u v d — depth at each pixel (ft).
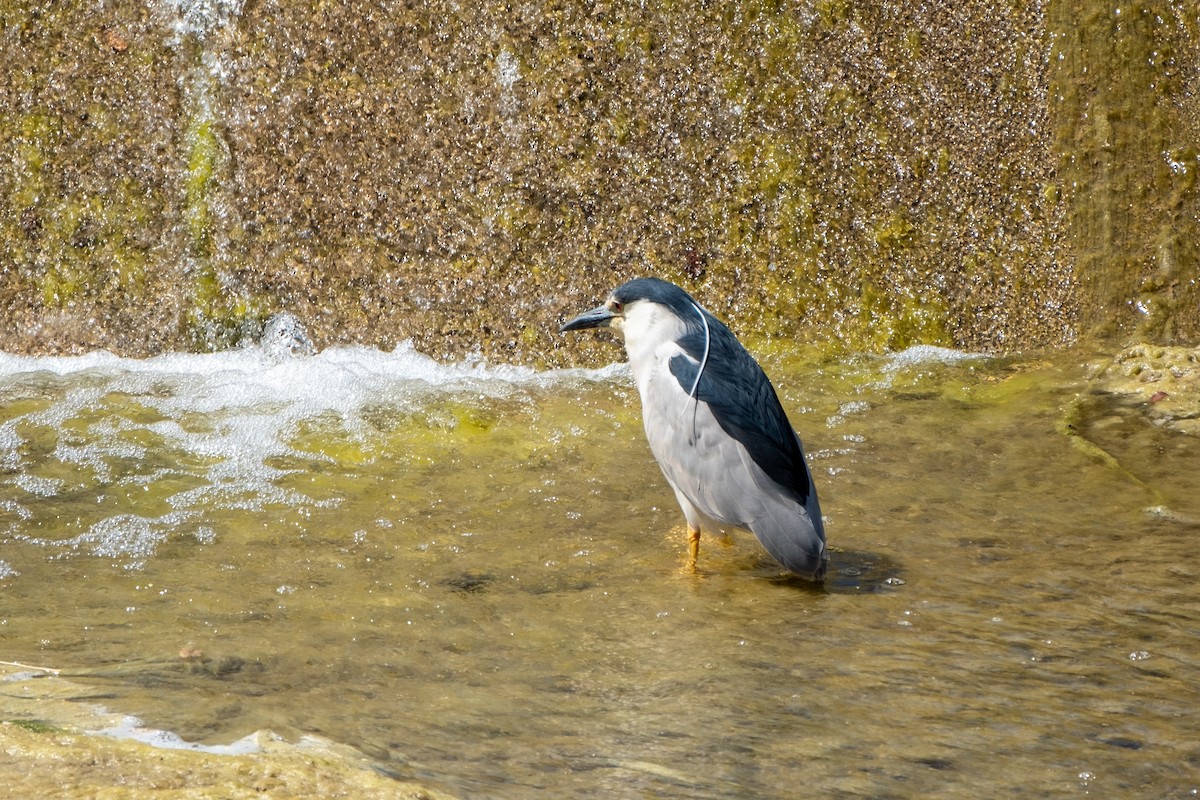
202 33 38.60
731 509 26.30
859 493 30.66
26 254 38.65
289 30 38.70
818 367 38.70
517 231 39.09
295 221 38.70
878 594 25.14
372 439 34.30
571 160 39.40
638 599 25.17
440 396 36.78
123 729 17.98
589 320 29.17
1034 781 17.78
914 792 17.38
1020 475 31.71
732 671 21.61
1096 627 23.38
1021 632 23.22
